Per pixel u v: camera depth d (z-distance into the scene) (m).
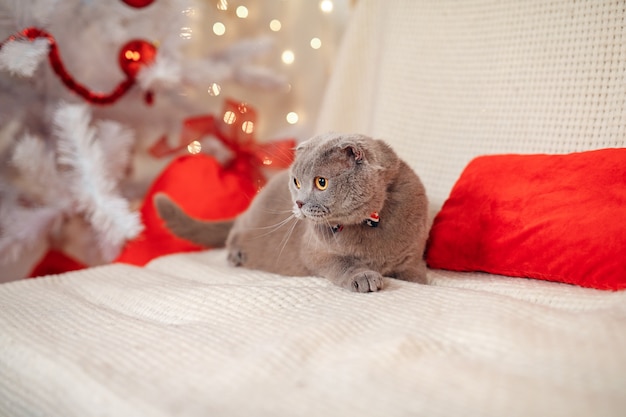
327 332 0.64
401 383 0.55
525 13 0.96
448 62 1.05
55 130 1.12
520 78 0.96
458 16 1.05
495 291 0.78
